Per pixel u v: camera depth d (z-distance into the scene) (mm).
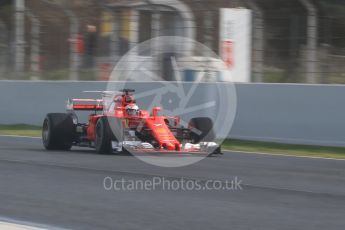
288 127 57875
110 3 74625
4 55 85375
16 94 78250
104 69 75562
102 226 25531
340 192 33438
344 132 54750
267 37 67062
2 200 30797
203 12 69812
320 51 65125
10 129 72938
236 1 68312
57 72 80438
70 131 50531
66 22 80125
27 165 42094
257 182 36250
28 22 83562
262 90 59500
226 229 25172
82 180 36375
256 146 56062
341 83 63344
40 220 26531
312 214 28031
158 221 26484
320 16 64688
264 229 25203
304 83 62188
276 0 68625
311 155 50375
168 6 70750
